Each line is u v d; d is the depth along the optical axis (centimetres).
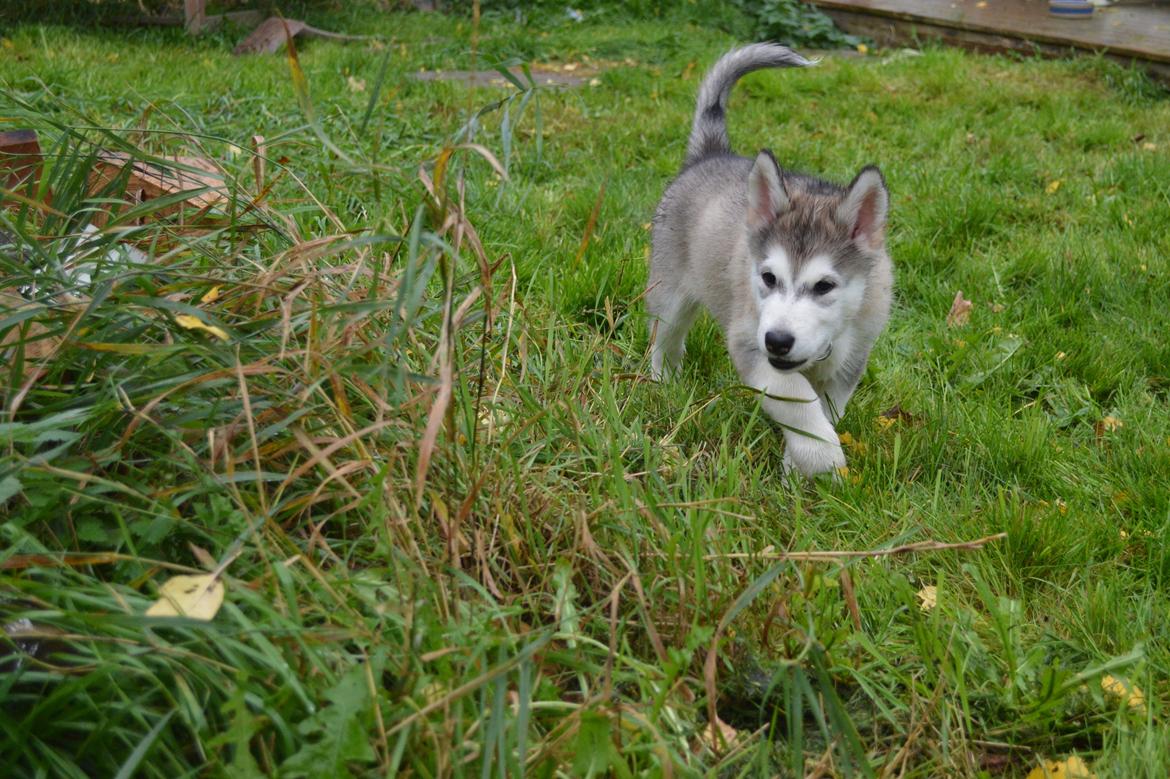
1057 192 284
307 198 197
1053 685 145
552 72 448
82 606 131
